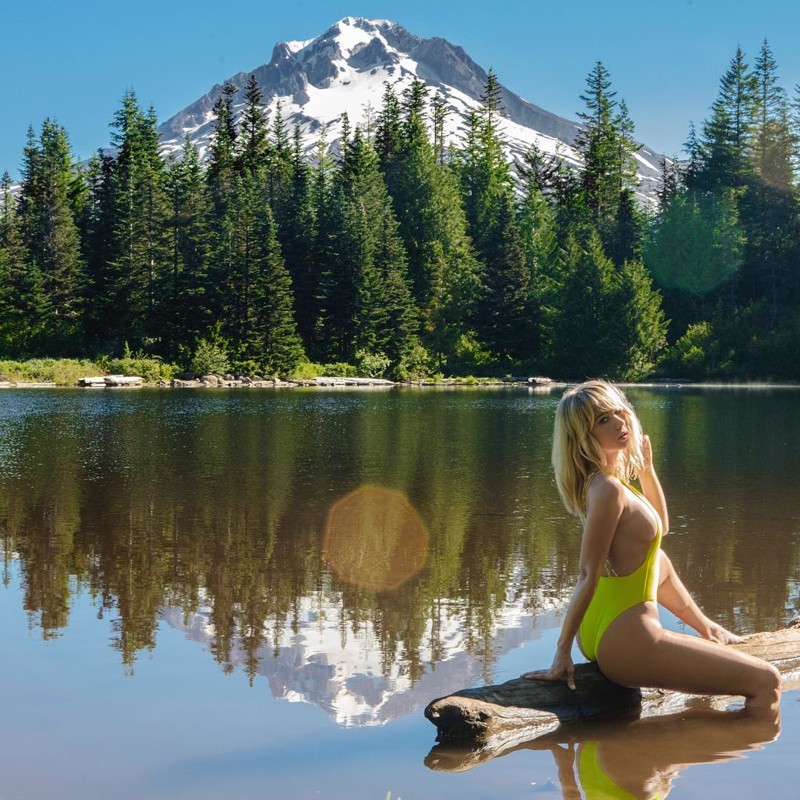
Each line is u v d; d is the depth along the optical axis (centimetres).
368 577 643
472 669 450
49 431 1989
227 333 6281
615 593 401
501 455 1517
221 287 6250
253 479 1186
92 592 595
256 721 378
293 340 6194
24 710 388
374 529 827
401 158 8300
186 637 498
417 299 7294
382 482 1161
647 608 397
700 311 7200
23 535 789
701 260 7175
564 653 403
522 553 728
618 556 401
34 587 606
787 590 605
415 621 534
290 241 7081
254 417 2533
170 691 413
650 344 6494
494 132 9394
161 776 325
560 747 353
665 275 7275
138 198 6631
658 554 405
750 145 7856
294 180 7656
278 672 441
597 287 6581
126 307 6475
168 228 6594
